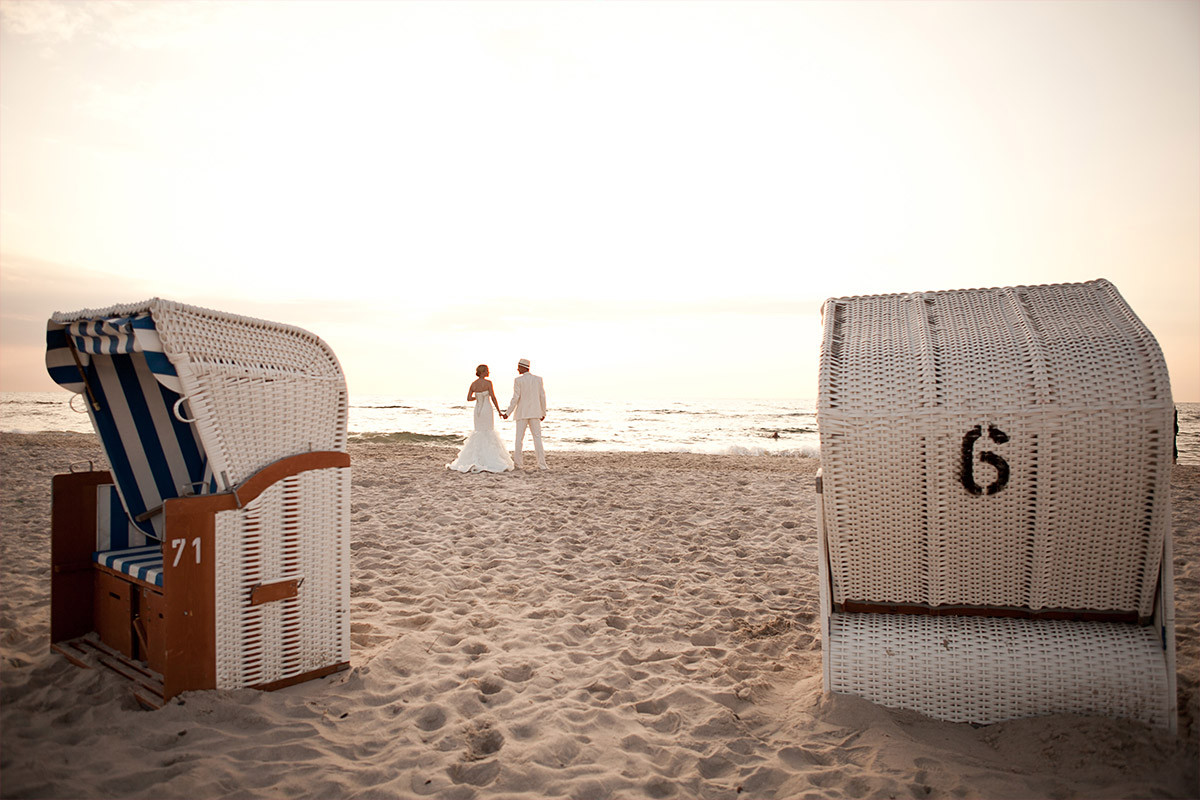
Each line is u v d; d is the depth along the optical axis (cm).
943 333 301
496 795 240
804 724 290
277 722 282
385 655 356
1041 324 293
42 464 1004
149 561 331
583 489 940
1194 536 619
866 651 301
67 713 284
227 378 293
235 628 301
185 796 229
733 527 704
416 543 621
